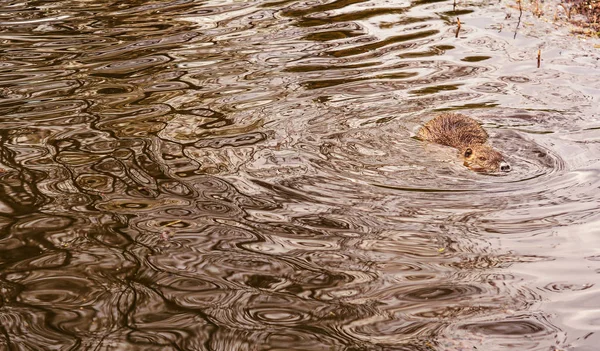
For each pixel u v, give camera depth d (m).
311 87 12.60
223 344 6.43
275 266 7.69
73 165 10.00
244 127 11.11
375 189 9.34
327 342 6.46
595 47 14.33
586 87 12.47
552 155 10.20
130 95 12.35
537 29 15.49
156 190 9.32
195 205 8.93
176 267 7.68
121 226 8.48
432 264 7.68
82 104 12.03
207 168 9.87
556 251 7.84
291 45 14.77
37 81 13.04
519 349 6.29
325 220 8.59
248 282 7.41
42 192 9.28
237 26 16.03
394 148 10.50
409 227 8.42
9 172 9.81
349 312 6.90
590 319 6.69
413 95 12.31
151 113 11.62
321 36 15.31
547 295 7.08
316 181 9.52
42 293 7.25
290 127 11.11
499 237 8.16
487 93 12.35
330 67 13.54
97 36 15.51
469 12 16.81
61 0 18.38
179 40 15.15
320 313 6.89
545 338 6.43
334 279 7.44
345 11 17.14
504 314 6.81
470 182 9.54
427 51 14.34
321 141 10.69
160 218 8.65
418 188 9.38
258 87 12.60
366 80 12.91
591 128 10.97
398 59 13.93
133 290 7.29
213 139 10.71
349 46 14.66
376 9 17.27
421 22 16.19
